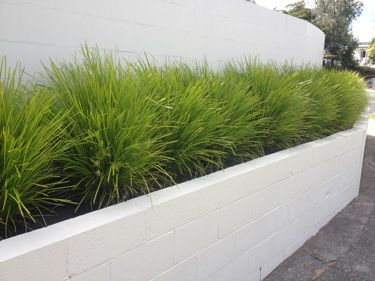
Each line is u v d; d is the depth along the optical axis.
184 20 2.66
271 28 3.62
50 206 1.50
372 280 2.29
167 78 1.99
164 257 1.57
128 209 1.43
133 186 1.62
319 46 4.77
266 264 2.33
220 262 1.91
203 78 2.20
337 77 3.61
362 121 3.91
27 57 1.81
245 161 2.26
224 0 2.98
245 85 2.44
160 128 1.69
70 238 1.21
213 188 1.77
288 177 2.39
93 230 1.27
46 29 1.87
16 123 1.28
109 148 1.42
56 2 1.88
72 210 1.48
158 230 1.51
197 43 2.81
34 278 1.13
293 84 2.71
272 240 2.34
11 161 1.20
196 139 1.82
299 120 2.62
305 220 2.73
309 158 2.62
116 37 2.21
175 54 2.63
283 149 2.61
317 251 2.65
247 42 3.33
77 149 1.45
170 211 1.55
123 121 1.48
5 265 1.06
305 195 2.66
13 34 1.75
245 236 2.07
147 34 2.40
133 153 1.47
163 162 1.78
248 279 2.17
